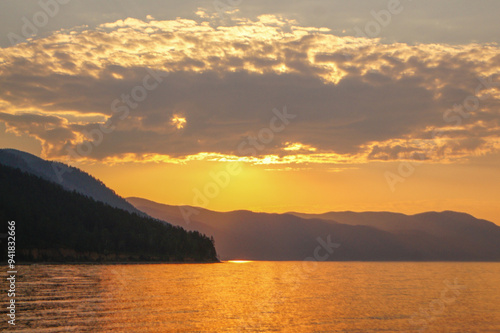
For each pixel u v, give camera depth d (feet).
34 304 285.84
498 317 294.87
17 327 219.82
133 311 278.87
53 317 246.06
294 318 273.75
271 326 246.88
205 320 259.39
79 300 312.50
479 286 568.41
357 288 509.35
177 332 225.76
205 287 470.80
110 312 270.87
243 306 323.16
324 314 291.79
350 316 286.05
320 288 503.20
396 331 242.17
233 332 229.66
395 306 340.59
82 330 219.00
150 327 233.96
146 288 426.10
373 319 276.62
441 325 262.88
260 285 531.91
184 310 293.64
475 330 251.60
